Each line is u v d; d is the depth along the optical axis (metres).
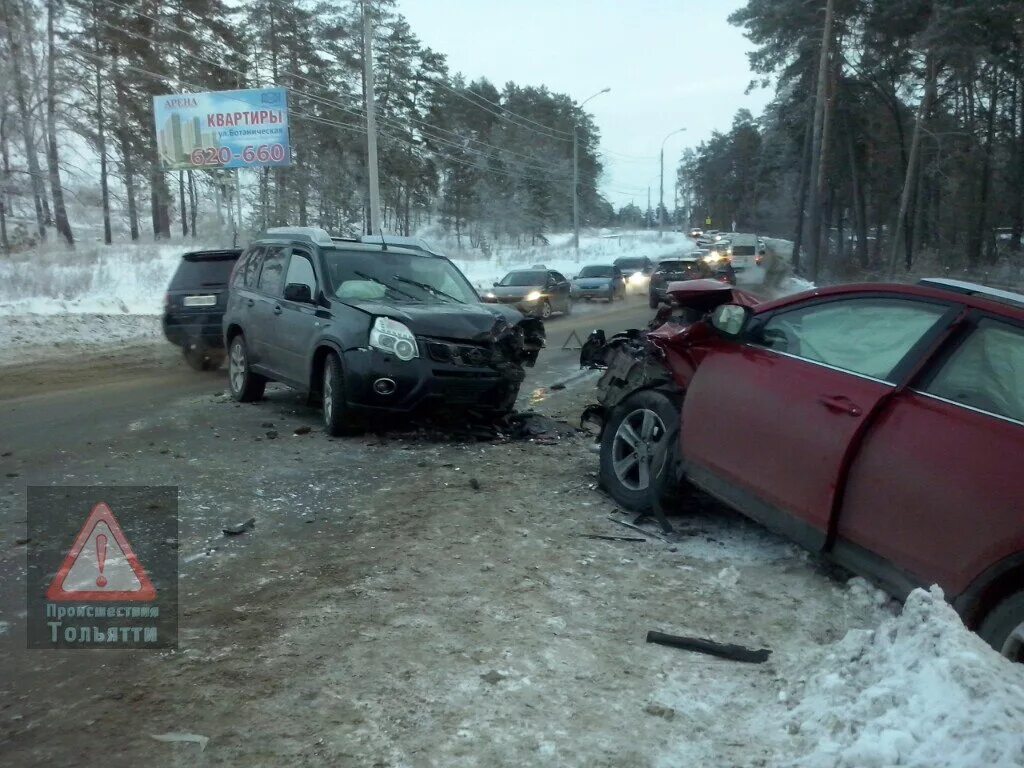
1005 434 3.57
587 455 7.51
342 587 4.50
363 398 7.69
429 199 64.94
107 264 28.47
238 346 10.12
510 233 67.69
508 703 3.34
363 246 9.04
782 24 41.06
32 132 32.66
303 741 3.07
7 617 4.14
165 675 3.56
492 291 23.02
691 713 3.29
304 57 47.75
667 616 4.18
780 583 4.61
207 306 12.92
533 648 3.81
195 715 3.25
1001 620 3.34
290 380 8.87
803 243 63.50
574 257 57.34
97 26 39.56
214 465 6.94
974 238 45.03
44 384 11.61
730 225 121.62
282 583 4.56
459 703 3.34
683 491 5.46
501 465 7.11
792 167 59.28
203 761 2.95
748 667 3.68
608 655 3.77
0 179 32.34
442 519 5.64
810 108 45.69
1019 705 2.71
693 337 5.55
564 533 5.38
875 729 2.80
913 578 3.72
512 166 69.75
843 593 4.45
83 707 3.32
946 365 3.97
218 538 5.25
